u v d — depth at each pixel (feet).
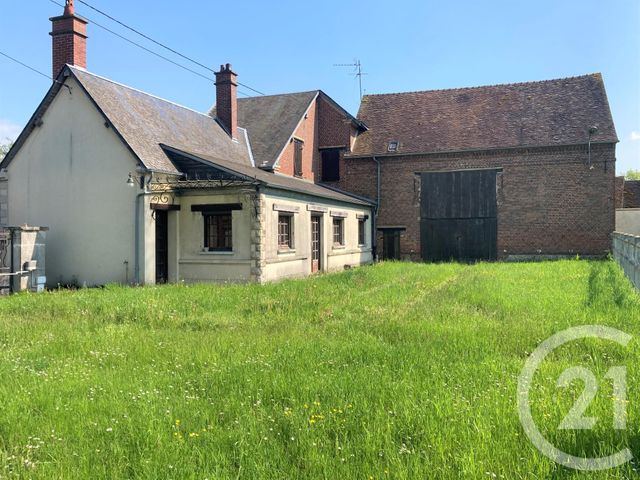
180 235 53.16
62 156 51.65
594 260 73.31
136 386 18.06
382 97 97.91
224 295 38.83
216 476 11.60
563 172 77.41
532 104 85.20
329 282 47.21
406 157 85.25
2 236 45.91
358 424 14.19
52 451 13.12
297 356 21.44
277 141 76.69
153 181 49.39
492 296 35.99
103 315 32.04
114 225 49.75
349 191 88.12
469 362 19.89
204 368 20.34
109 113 50.65
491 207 80.74
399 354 21.22
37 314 32.58
